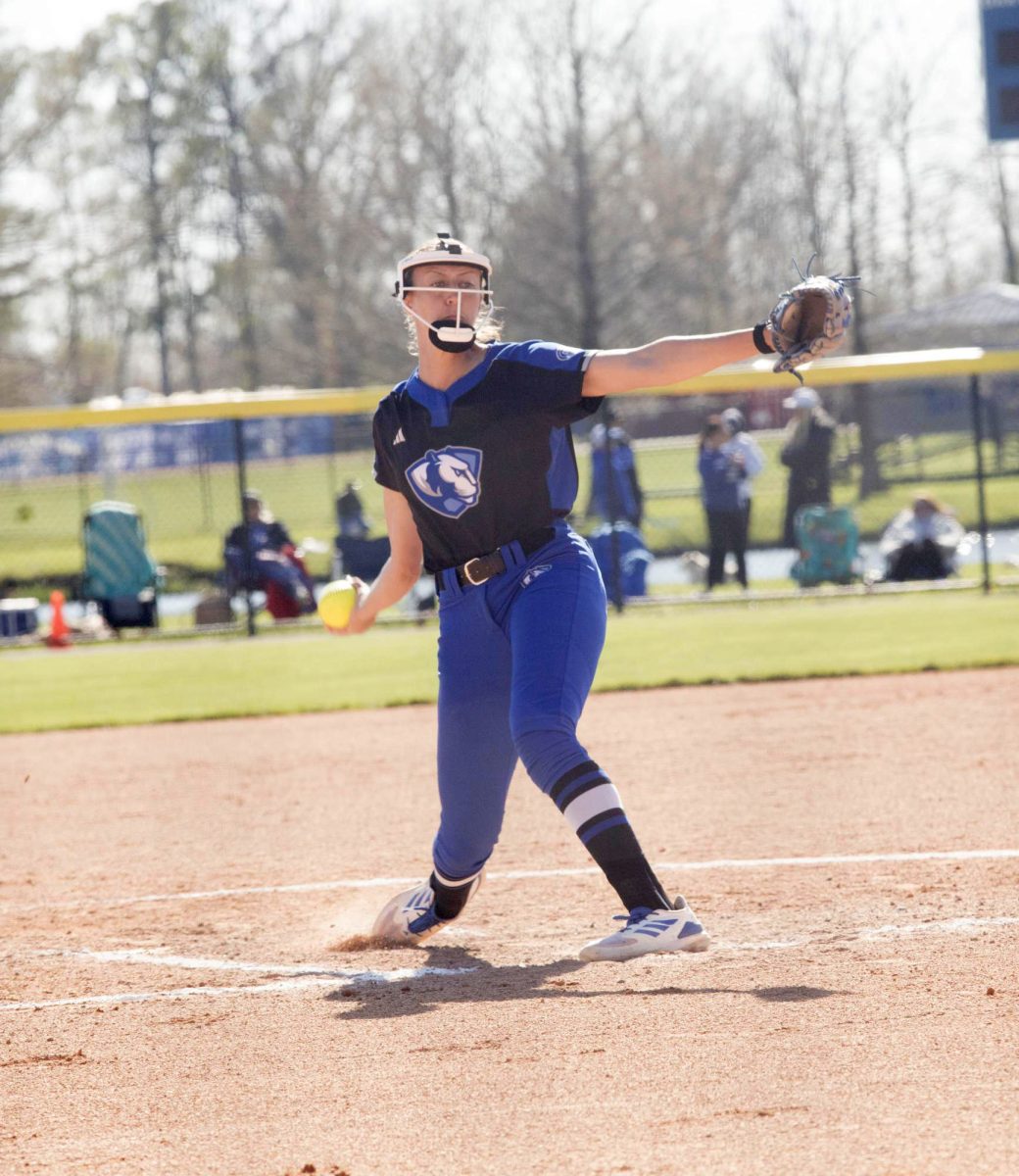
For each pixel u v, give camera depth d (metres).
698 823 19.81
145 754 29.16
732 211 106.50
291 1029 11.43
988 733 25.62
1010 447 80.25
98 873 19.05
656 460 82.94
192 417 51.19
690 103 105.31
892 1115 8.45
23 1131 9.44
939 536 52.50
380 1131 8.88
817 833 18.64
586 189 93.00
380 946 14.38
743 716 29.16
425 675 38.34
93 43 121.12
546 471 12.38
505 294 98.31
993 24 60.62
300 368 122.12
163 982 13.39
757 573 59.44
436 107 106.00
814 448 53.78
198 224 125.50
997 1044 9.66
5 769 28.12
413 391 12.48
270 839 20.69
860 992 11.21
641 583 51.62
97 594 52.22
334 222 111.25
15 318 135.88
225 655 45.25
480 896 16.41
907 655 36.03
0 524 84.38
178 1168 8.53
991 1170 7.56
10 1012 12.55
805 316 11.05
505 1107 9.10
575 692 12.09
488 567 12.46
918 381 89.56
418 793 23.62
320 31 119.56
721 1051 9.88
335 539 51.22
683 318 106.38
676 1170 7.88
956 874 15.74
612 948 11.59
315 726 31.52
